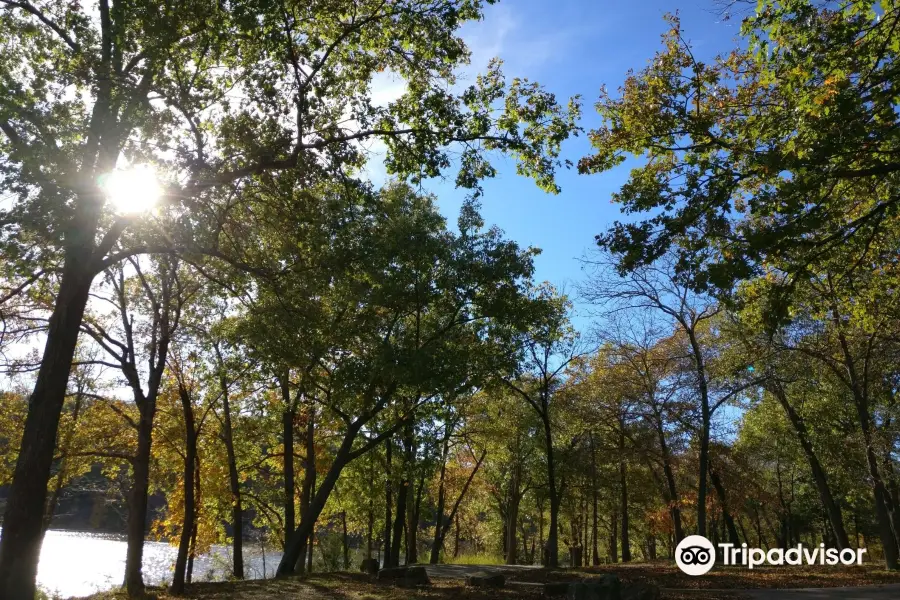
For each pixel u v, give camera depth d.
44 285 15.11
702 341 25.27
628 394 27.73
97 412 24.64
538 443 33.03
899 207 10.84
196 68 13.10
